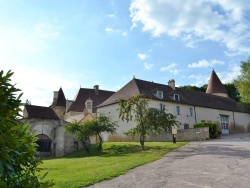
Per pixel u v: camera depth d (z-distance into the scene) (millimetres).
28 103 36969
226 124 48031
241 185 8766
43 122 35188
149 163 14438
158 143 27578
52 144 35281
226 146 20797
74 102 51312
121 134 37344
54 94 59875
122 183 9812
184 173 11086
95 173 12094
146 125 23250
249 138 28812
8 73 3145
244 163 12594
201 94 49781
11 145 3039
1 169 2850
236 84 41781
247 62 41156
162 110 23953
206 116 45000
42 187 3408
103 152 27562
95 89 53906
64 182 10219
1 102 3049
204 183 9234
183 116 41375
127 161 15984
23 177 3479
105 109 41125
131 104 24453
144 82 42344
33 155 3814
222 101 52188
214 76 60469
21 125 3688
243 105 42906
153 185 9320
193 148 20781
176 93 42594
